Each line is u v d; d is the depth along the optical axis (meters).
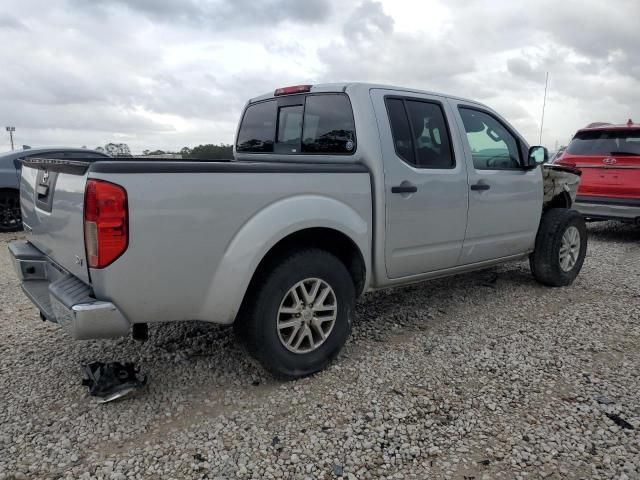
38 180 3.21
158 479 2.29
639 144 7.71
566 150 8.55
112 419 2.75
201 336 3.91
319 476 2.31
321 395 3.03
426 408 2.88
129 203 2.50
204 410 2.86
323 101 3.82
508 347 3.73
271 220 2.93
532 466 2.39
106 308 2.52
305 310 3.17
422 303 4.78
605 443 2.56
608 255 7.16
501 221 4.59
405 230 3.74
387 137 3.61
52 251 3.02
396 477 2.31
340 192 3.30
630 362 3.49
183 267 2.70
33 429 2.65
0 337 3.90
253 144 4.55
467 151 4.23
